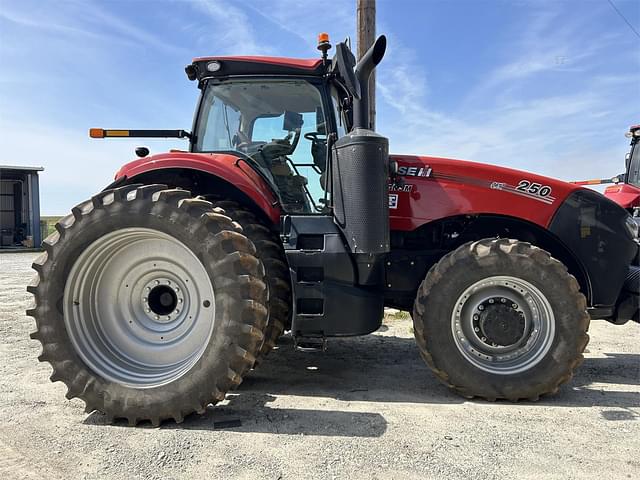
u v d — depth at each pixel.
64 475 2.14
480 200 3.43
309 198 3.44
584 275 3.44
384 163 3.10
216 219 2.82
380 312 3.21
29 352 4.19
